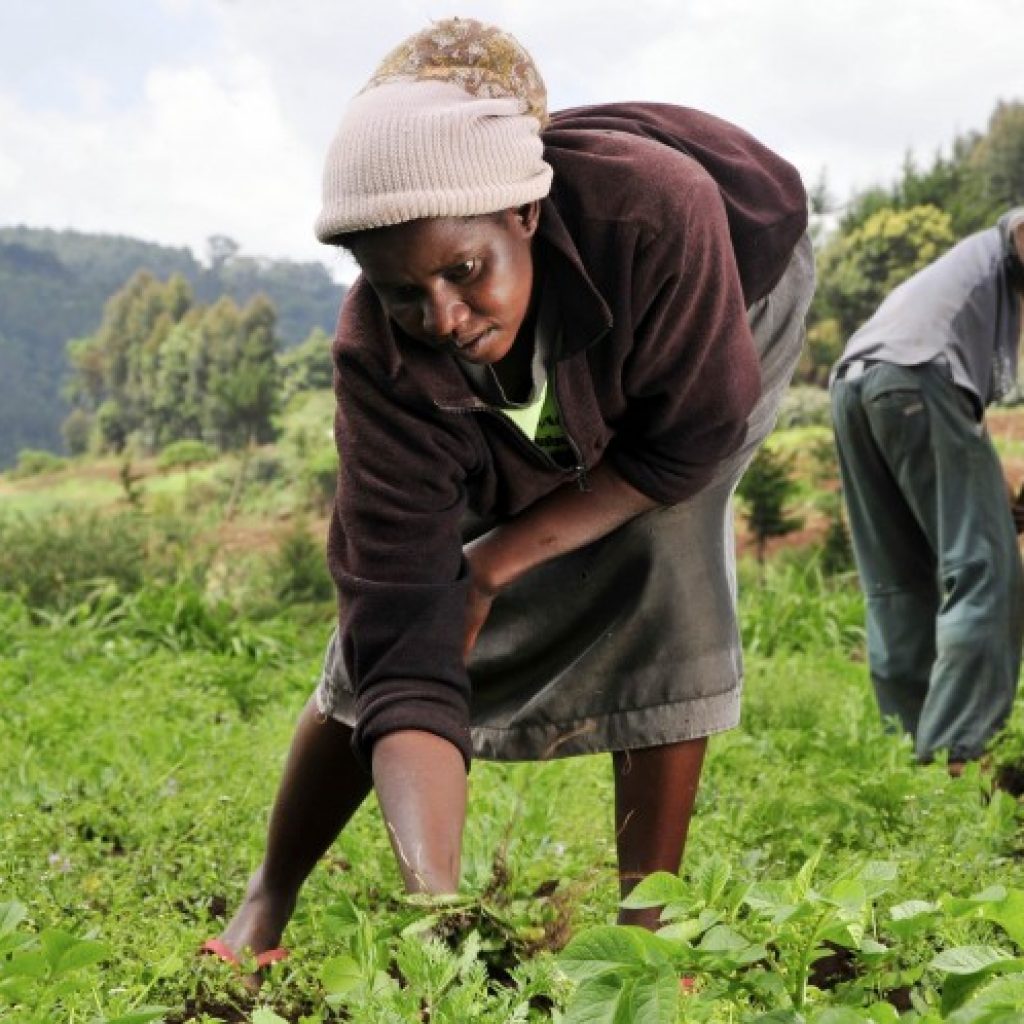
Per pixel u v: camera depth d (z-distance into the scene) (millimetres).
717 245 3041
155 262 159000
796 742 6004
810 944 2518
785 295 3502
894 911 2545
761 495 12875
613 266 2967
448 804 3045
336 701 3625
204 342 44156
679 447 3240
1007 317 6023
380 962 2895
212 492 28188
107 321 53781
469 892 3451
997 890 2506
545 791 5082
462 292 2859
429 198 2752
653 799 3609
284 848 3762
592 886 3814
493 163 2801
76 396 63312
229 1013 3418
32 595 11062
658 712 3582
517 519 3359
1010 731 5992
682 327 3062
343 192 2803
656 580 3535
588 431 3154
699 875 2611
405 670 3127
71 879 4254
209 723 6855
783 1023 2330
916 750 6023
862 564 6371
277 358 39312
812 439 17938
